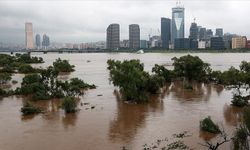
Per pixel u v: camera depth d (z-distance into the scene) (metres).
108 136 63.25
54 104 94.31
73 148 56.72
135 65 126.00
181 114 80.50
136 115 80.19
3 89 115.94
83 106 91.00
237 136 45.62
